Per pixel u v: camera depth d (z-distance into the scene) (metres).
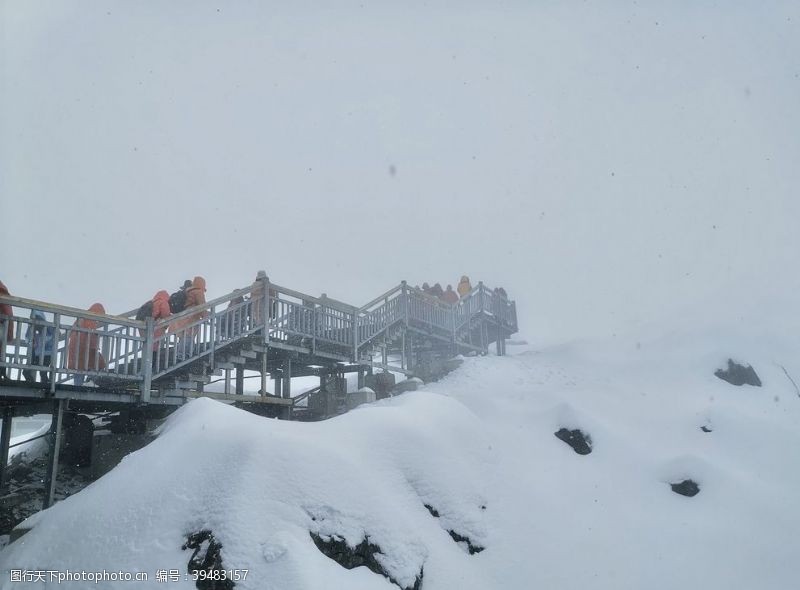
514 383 13.81
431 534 7.13
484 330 19.91
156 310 10.74
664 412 12.16
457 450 8.55
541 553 7.60
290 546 5.78
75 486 10.13
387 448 7.84
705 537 8.44
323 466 6.84
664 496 9.43
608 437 10.56
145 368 9.47
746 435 11.20
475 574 6.98
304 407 13.87
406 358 16.08
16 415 10.04
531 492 8.64
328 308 13.18
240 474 6.42
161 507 6.37
